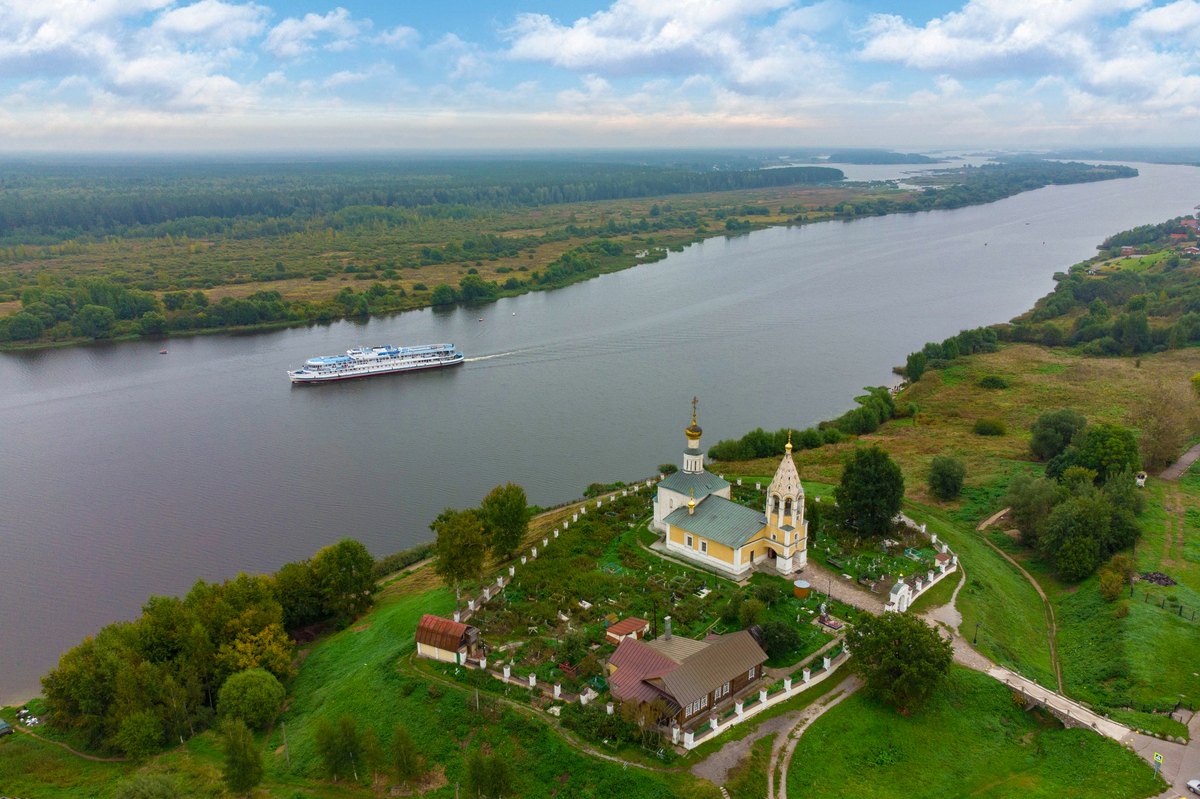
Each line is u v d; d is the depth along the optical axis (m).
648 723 81.75
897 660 86.19
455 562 112.88
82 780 89.12
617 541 130.88
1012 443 195.88
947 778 79.62
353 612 122.62
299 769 87.25
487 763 76.62
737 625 103.12
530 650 97.62
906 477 171.88
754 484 159.25
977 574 119.25
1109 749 80.88
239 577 113.94
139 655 98.94
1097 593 113.88
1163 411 165.50
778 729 84.19
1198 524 133.50
